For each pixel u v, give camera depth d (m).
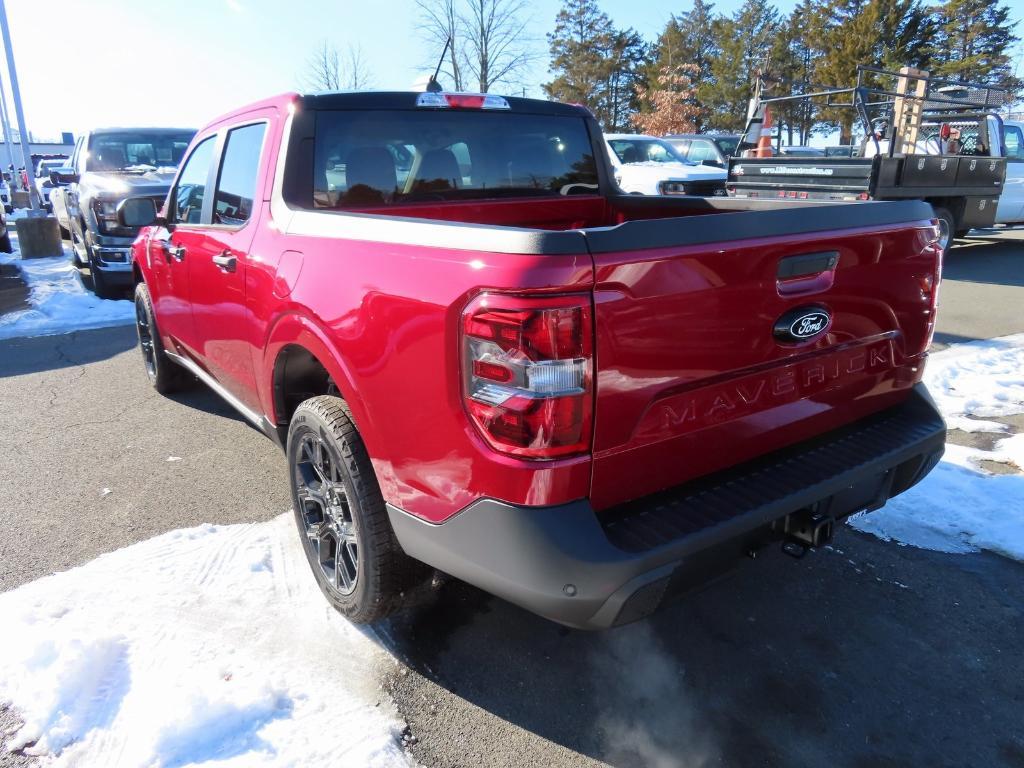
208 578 3.07
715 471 2.27
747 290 2.10
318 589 3.01
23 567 3.18
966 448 4.36
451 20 29.33
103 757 2.16
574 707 2.41
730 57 50.97
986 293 9.14
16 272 11.67
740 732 2.31
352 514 2.51
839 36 42.25
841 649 2.70
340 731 2.27
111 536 3.45
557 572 1.88
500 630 2.79
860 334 2.49
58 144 51.72
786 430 2.40
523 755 2.21
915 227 2.55
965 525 3.50
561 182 3.93
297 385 3.08
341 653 2.63
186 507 3.74
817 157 9.02
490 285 1.83
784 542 2.38
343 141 3.16
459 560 2.07
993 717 2.38
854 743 2.27
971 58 45.59
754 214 2.08
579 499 1.94
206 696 2.33
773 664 2.62
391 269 2.17
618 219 4.09
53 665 2.47
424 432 2.09
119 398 5.51
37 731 2.26
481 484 1.95
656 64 52.47
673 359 1.99
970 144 11.74
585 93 52.53
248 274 3.09
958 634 2.78
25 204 23.23
